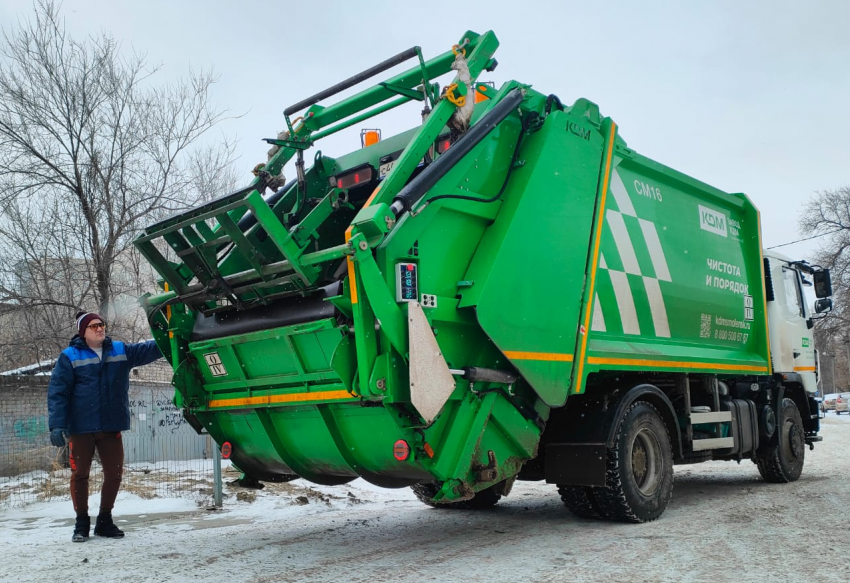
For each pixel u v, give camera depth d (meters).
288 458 5.31
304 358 4.70
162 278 5.60
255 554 4.84
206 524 6.18
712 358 7.37
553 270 5.27
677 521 5.84
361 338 4.15
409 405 4.36
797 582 3.82
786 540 4.94
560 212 5.43
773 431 8.29
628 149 6.46
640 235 6.59
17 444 10.31
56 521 6.50
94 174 12.12
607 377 6.14
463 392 4.61
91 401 5.55
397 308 4.28
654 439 6.05
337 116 6.31
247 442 5.61
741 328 8.27
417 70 5.63
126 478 9.09
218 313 5.31
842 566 4.15
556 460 5.71
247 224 5.44
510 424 4.93
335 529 5.84
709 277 7.71
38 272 12.01
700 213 7.78
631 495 5.66
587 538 5.20
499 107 5.15
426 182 4.50
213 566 4.50
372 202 4.36
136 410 11.88
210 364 5.42
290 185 6.01
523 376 4.89
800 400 9.36
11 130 11.86
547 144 5.43
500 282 4.80
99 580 4.20
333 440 4.81
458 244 4.84
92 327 5.67
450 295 4.71
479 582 3.95
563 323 5.29
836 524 5.53
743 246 8.65
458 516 6.49
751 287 8.61
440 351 4.39
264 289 4.87
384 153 5.66
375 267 4.20
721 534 5.21
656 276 6.73
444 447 4.49
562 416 5.81
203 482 8.77
